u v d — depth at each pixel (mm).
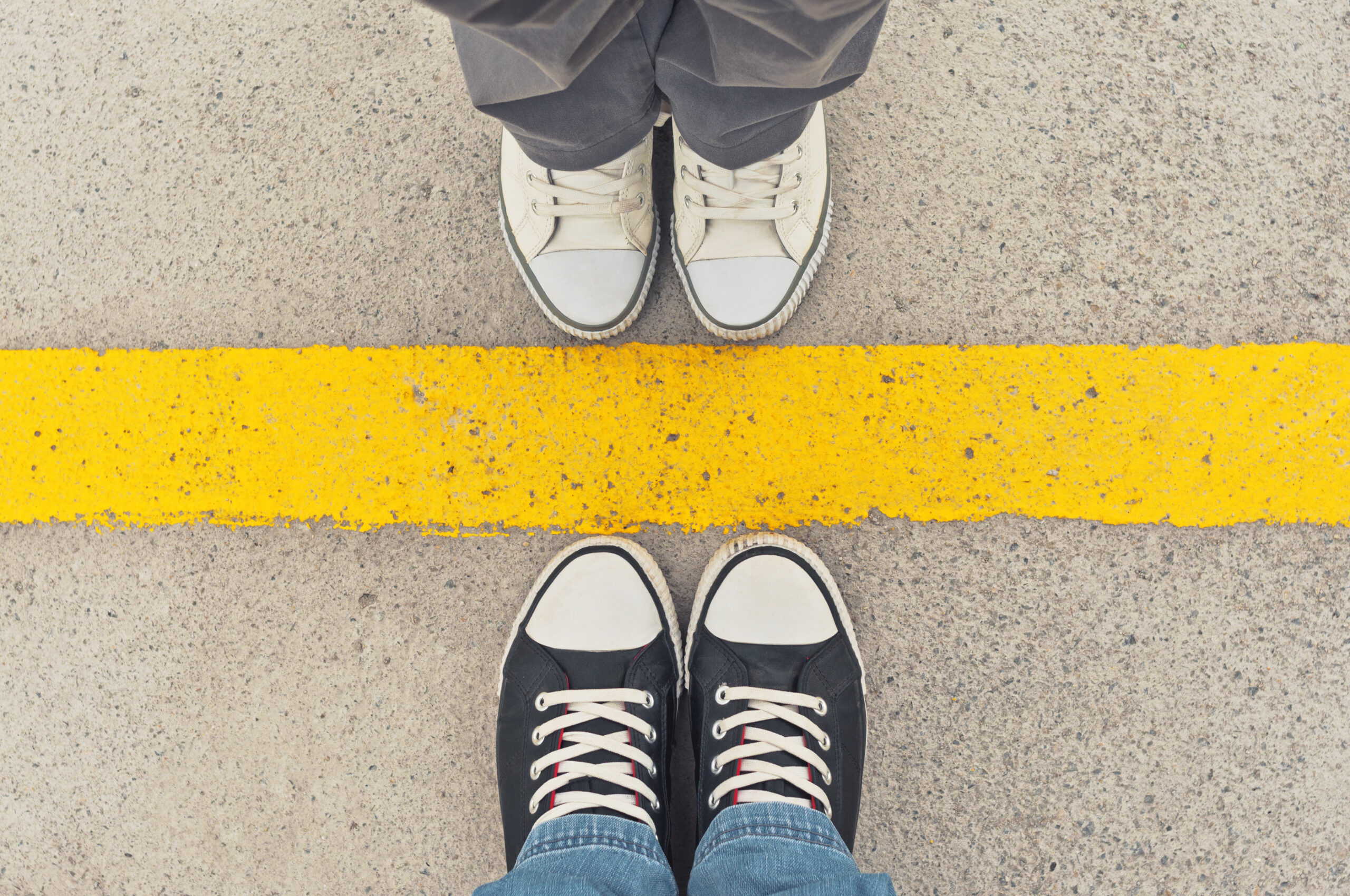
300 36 1342
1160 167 1298
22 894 1312
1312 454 1266
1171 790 1264
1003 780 1266
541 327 1295
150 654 1297
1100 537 1268
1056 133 1303
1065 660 1266
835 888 992
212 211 1322
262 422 1298
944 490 1277
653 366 1285
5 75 1356
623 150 1015
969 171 1298
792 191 1155
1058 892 1269
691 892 1072
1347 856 1260
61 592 1303
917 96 1309
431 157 1319
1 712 1303
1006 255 1286
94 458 1306
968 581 1271
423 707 1282
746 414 1283
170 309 1312
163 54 1347
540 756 1224
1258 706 1260
